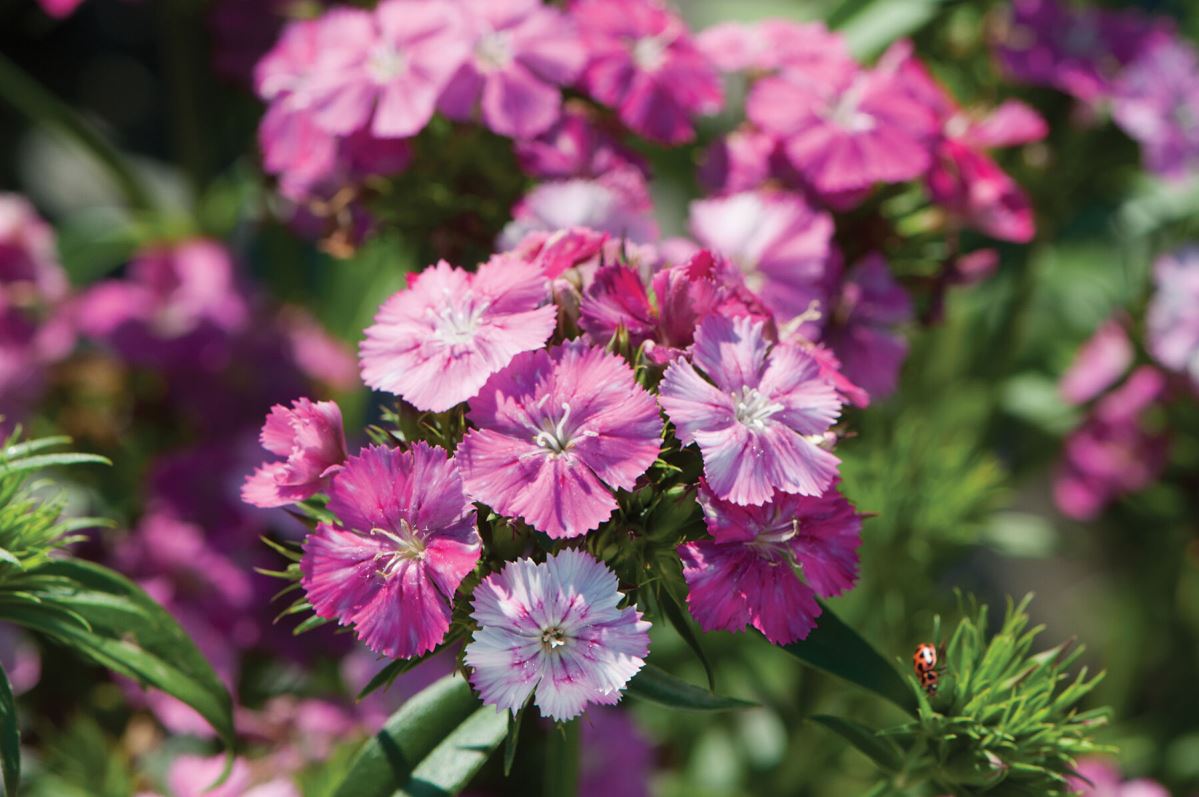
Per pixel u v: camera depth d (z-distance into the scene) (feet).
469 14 1.50
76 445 1.78
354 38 1.51
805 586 1.25
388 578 1.23
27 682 1.62
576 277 1.32
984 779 1.30
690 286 1.27
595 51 1.52
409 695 1.56
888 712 1.73
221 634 1.66
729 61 1.57
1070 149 1.77
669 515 1.26
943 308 1.57
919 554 1.70
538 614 1.22
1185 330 1.74
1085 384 1.84
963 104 1.78
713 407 1.24
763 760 1.82
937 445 1.73
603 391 1.24
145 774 1.60
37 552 1.29
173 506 1.72
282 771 1.55
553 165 1.49
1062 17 1.74
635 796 1.66
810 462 1.24
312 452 1.26
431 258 1.57
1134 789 1.60
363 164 1.50
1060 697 1.31
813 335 1.46
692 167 1.82
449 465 1.23
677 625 1.27
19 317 1.81
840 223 1.55
